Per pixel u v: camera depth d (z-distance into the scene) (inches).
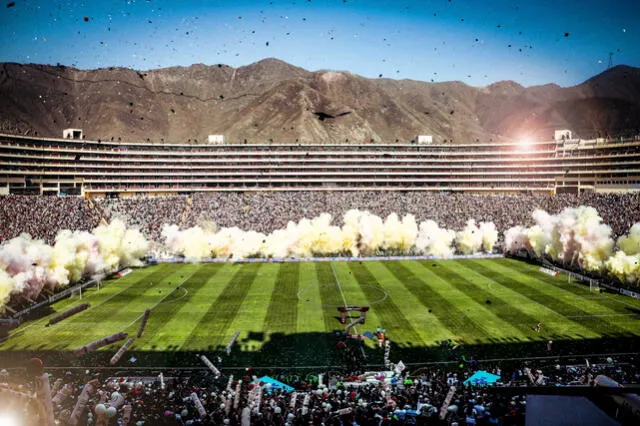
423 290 4173.2
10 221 5595.5
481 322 3304.6
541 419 664.4
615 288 4087.1
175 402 1892.2
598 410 663.1
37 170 7839.6
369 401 1897.1
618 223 5959.6
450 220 7057.1
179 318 3427.7
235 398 1839.3
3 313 3314.5
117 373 2491.4
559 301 3799.2
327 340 2994.6
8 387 639.1
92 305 3752.5
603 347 2827.3
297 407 1825.8
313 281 4544.8
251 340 2999.5
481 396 1844.2
